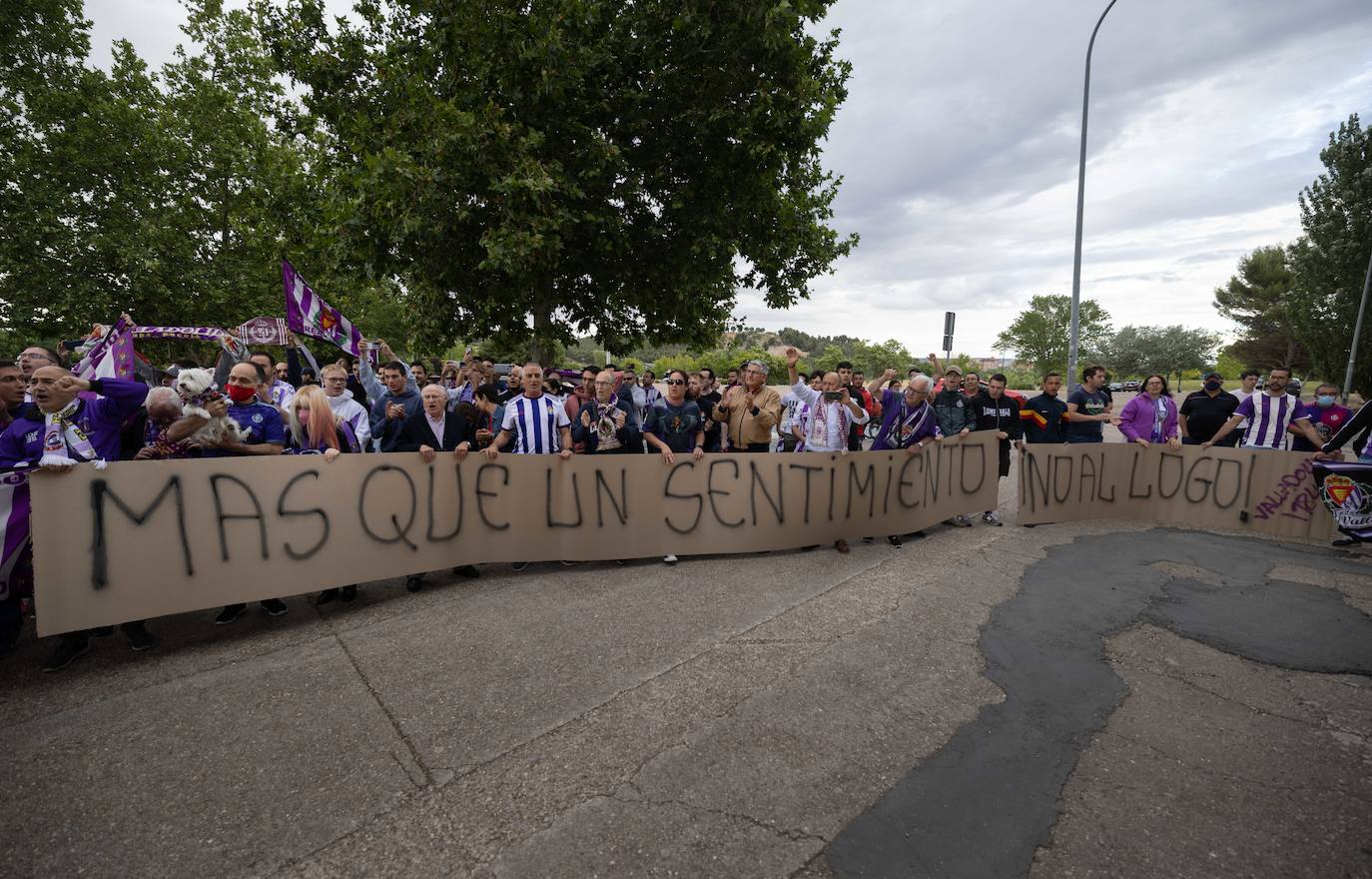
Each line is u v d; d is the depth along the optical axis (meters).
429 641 3.33
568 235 7.20
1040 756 2.35
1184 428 7.18
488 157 6.82
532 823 1.96
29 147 16.11
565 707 2.67
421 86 7.08
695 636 3.43
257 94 17.22
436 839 1.89
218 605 3.38
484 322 8.42
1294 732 2.54
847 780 2.18
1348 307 23.02
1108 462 6.58
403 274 8.49
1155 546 5.45
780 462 5.16
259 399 4.64
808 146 8.26
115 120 16.39
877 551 5.29
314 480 3.69
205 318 16.83
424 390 4.29
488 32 6.93
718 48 7.48
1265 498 5.98
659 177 7.92
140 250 15.42
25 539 3.04
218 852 1.83
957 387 6.31
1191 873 1.77
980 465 6.37
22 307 15.42
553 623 3.59
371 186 6.81
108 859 1.80
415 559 4.10
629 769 2.24
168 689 2.80
